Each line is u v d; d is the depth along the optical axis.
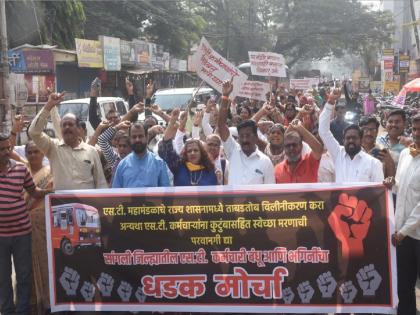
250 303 5.00
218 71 7.25
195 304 5.08
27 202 5.63
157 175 5.35
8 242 5.32
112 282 5.19
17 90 16.66
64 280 5.25
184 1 44.25
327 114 5.32
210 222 5.04
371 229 4.83
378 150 6.12
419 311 5.65
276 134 6.38
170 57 35.84
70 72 24.88
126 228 5.15
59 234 5.25
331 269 4.89
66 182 5.47
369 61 59.94
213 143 6.27
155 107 7.39
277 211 4.95
